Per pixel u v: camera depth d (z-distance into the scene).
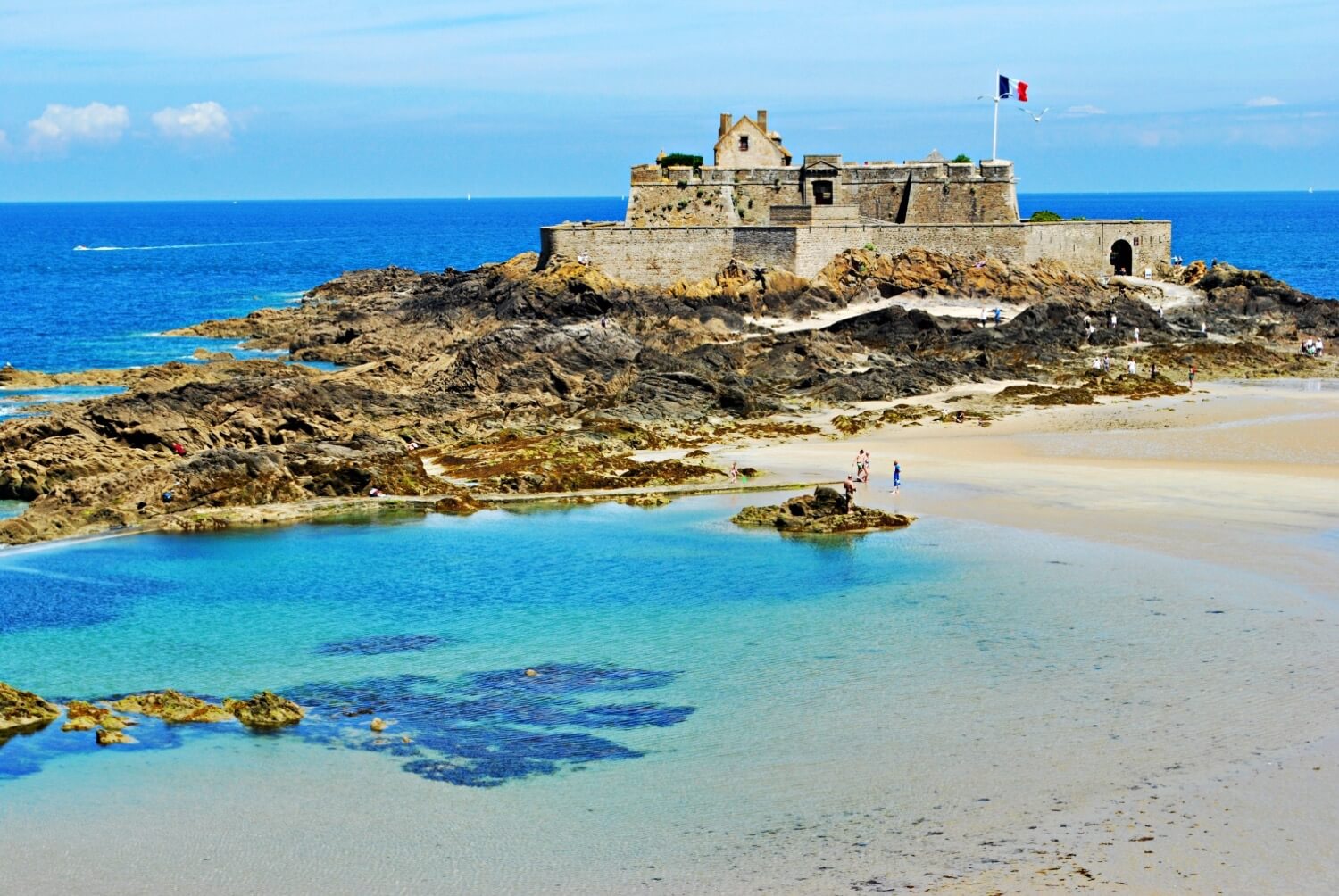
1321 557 60.00
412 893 33.72
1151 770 38.91
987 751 40.78
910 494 73.38
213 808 38.34
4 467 76.31
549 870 34.62
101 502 71.25
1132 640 50.06
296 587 59.28
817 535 66.00
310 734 43.44
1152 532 64.75
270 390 89.12
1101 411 94.25
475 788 39.38
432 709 45.53
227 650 51.53
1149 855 34.12
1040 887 32.84
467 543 66.19
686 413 93.25
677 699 45.94
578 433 87.00
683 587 58.50
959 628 52.16
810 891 33.19
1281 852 34.06
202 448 83.50
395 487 74.62
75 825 37.38
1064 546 62.72
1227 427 88.56
